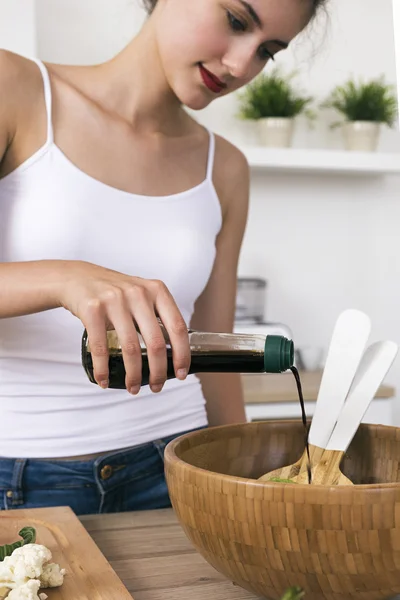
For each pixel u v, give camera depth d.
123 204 1.16
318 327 3.27
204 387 1.34
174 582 0.76
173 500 0.70
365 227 3.29
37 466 1.07
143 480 1.12
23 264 0.86
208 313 1.38
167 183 1.22
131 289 0.74
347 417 0.81
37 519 0.89
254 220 3.15
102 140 1.16
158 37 1.11
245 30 1.03
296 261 3.22
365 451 0.85
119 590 0.70
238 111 3.07
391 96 3.18
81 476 1.08
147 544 0.87
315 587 0.63
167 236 1.20
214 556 0.67
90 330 0.74
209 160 1.30
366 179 3.28
